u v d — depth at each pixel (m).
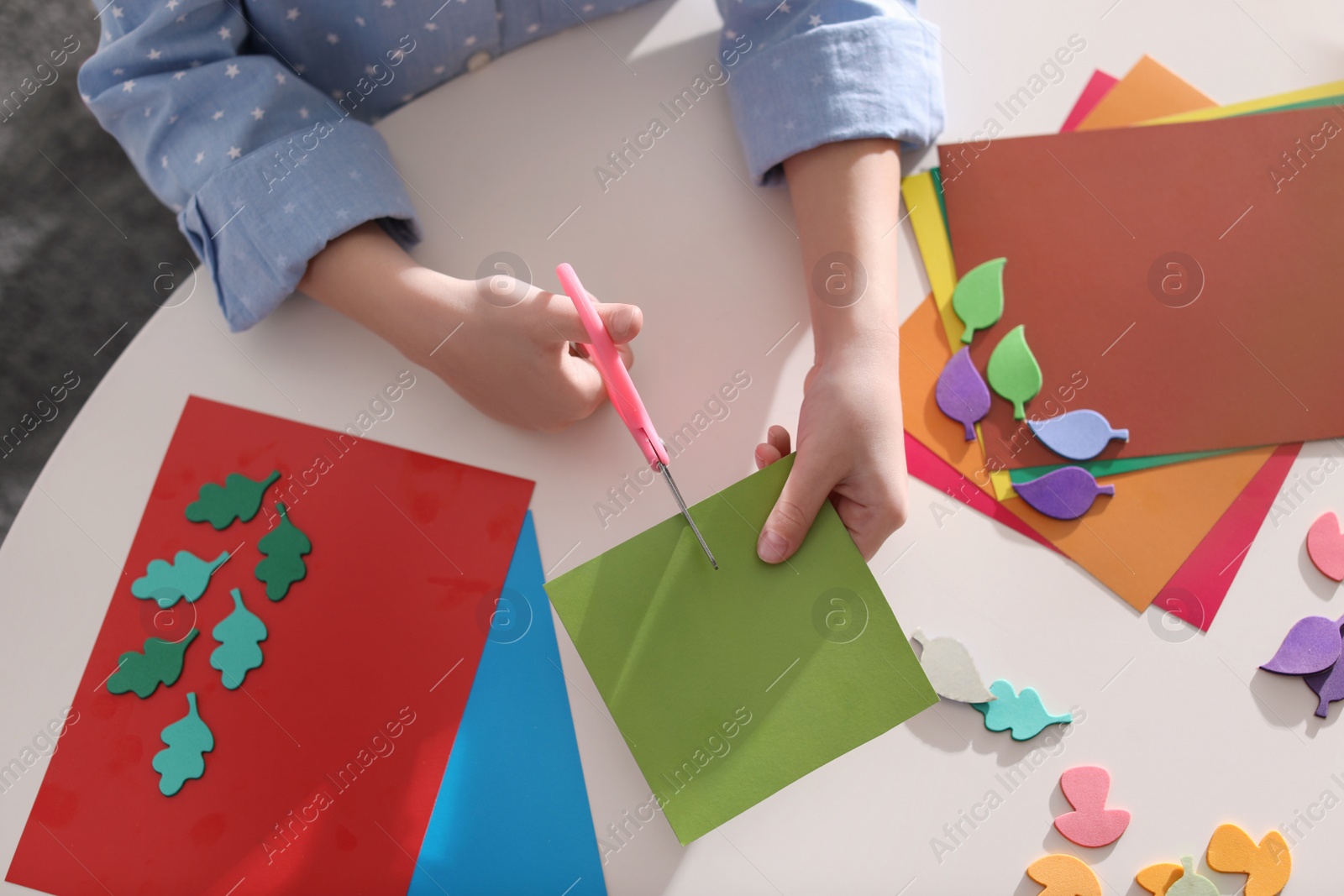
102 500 0.76
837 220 0.75
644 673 0.63
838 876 0.66
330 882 0.69
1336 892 0.66
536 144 0.81
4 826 0.70
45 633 0.74
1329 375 0.75
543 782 0.69
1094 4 0.84
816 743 0.61
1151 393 0.75
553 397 0.73
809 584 0.64
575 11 0.84
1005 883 0.66
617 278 0.79
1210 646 0.70
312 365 0.78
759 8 0.80
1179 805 0.67
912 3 0.81
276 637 0.73
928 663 0.70
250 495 0.76
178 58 0.77
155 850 0.70
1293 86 0.81
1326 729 0.69
